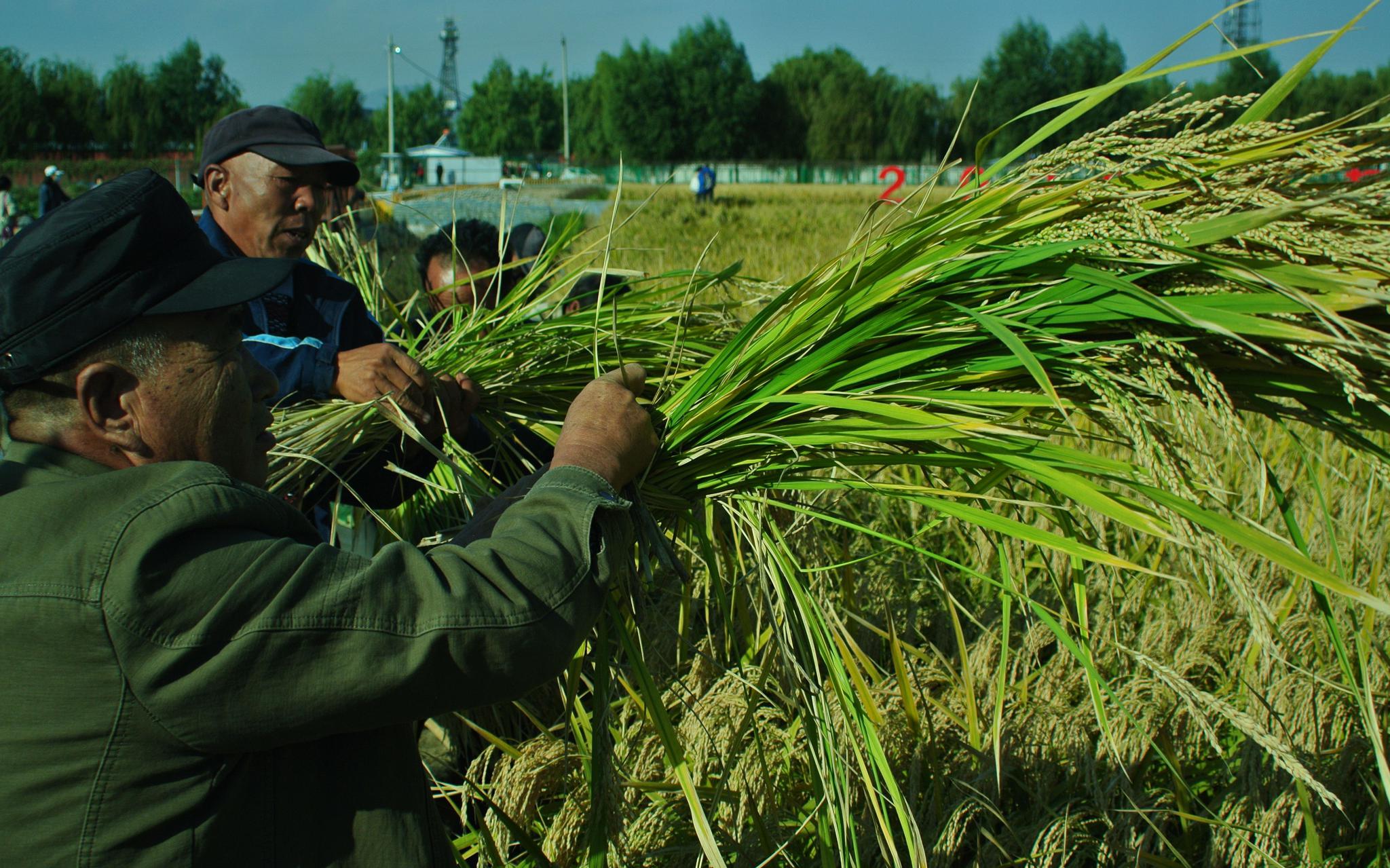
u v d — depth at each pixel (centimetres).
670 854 244
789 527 229
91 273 122
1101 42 5050
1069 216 170
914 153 6525
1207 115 159
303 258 292
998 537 203
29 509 119
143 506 117
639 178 5888
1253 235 154
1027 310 170
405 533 296
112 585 113
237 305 133
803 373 186
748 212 2791
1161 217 159
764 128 6844
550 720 285
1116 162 166
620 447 155
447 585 123
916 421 169
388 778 137
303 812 129
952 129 5594
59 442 128
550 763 242
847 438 176
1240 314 150
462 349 265
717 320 263
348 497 257
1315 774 258
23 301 121
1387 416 156
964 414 177
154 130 6050
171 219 129
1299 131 154
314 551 123
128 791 116
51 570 114
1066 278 165
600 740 174
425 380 235
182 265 128
